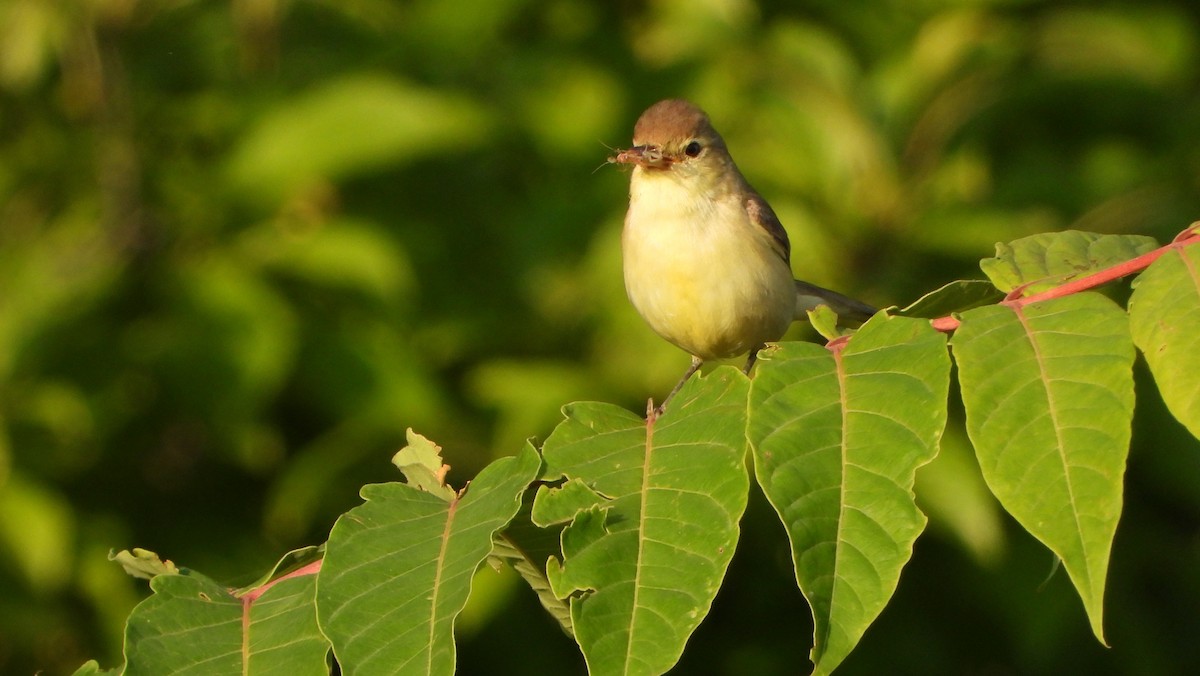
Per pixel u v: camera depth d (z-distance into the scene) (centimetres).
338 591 405
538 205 1155
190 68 1203
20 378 1068
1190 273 415
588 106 1183
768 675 1136
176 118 1160
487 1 1201
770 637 1166
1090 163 1198
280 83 1180
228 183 1097
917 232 1105
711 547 383
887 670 1157
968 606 1166
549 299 1126
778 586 1152
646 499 402
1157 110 1288
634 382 1074
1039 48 1225
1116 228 1142
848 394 399
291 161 1064
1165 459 1103
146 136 1155
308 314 1103
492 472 444
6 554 1029
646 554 386
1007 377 396
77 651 1086
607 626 370
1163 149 1265
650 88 1198
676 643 364
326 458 1054
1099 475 370
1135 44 1230
